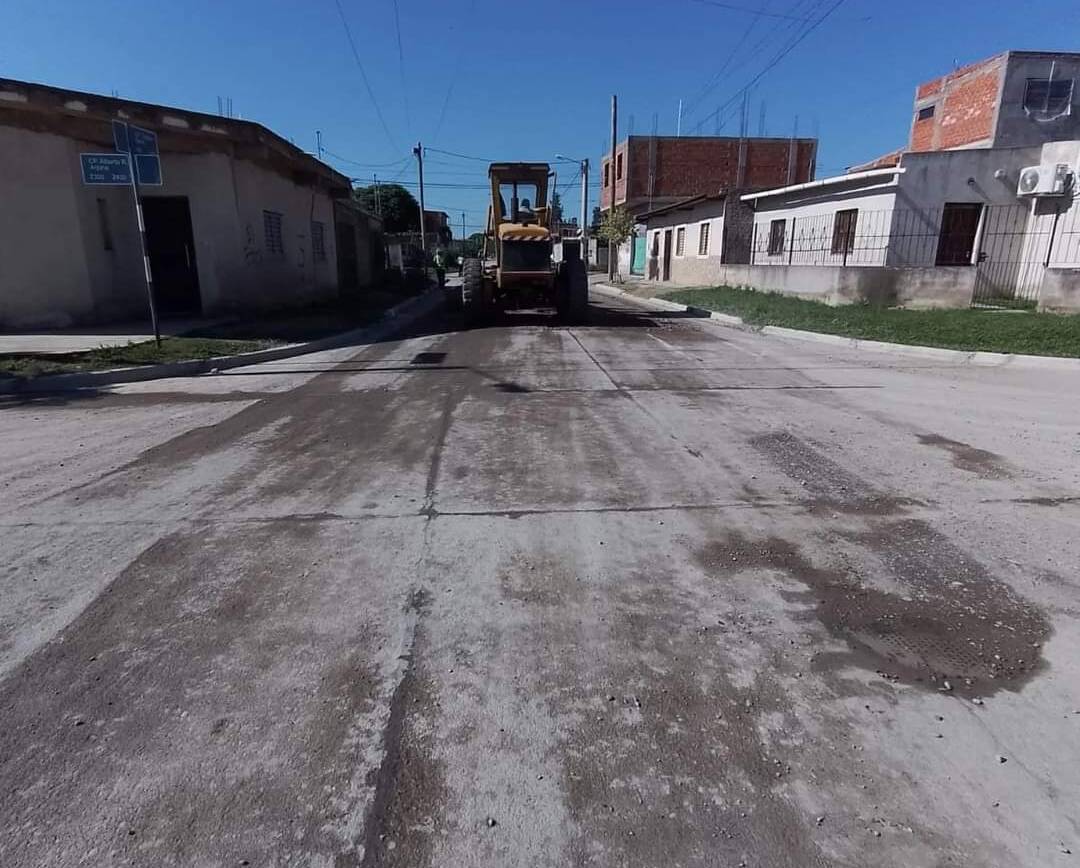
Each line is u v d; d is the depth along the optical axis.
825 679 2.89
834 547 4.11
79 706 2.73
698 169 43.03
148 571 3.81
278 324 14.21
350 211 24.62
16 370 9.08
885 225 16.55
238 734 2.57
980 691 2.81
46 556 3.99
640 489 5.07
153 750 2.49
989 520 4.48
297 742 2.54
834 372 9.69
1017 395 8.07
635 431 6.64
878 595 3.55
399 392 8.45
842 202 18.16
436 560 3.94
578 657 3.05
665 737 2.57
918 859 2.06
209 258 14.97
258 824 2.18
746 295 20.06
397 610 3.42
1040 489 5.02
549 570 3.82
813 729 2.60
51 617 3.36
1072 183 15.31
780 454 5.89
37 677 2.91
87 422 7.06
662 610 3.42
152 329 13.27
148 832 2.15
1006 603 3.46
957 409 7.43
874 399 7.95
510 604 3.47
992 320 12.85
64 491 5.04
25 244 13.12
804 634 3.22
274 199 16.80
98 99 12.88
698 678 2.90
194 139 14.45
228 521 4.49
